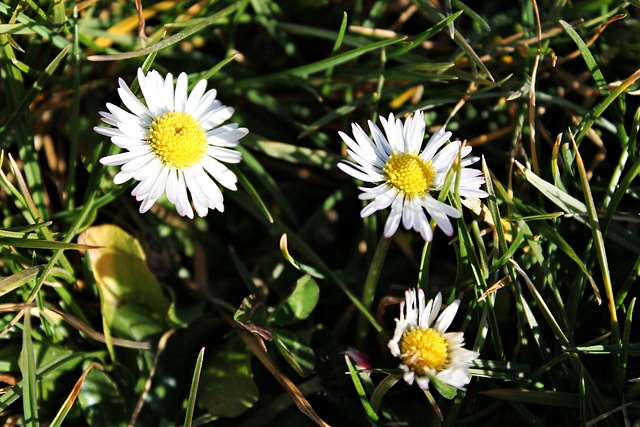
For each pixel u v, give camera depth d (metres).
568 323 0.34
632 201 0.36
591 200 0.34
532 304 0.35
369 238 0.36
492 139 0.37
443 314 0.33
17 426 0.34
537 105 0.36
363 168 0.33
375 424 0.34
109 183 0.36
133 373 0.35
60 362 0.34
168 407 0.35
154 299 0.35
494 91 0.37
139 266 0.35
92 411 0.34
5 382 0.34
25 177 0.36
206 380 0.35
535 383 0.34
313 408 0.35
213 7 0.37
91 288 0.35
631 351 0.33
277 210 0.37
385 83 0.37
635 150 0.36
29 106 0.35
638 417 0.34
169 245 0.37
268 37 0.38
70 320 0.34
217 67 0.35
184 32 0.35
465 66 0.37
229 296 0.37
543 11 0.37
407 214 0.33
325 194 0.38
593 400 0.34
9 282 0.33
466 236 0.34
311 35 0.38
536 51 0.37
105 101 0.37
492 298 0.34
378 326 0.34
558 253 0.35
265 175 0.36
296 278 0.36
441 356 0.33
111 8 0.37
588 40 0.37
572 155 0.35
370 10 0.38
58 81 0.36
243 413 0.35
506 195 0.35
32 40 0.35
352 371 0.33
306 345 0.35
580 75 0.37
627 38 0.37
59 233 0.35
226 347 0.35
